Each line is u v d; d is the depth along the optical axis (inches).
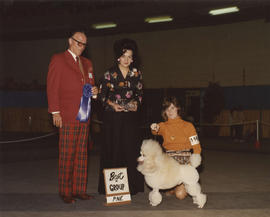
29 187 233.1
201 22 803.4
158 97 860.6
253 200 193.3
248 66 756.6
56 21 879.7
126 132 205.2
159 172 166.6
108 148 205.5
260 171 299.1
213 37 799.7
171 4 753.6
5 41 977.5
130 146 205.6
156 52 869.8
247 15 743.1
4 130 941.2
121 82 201.5
